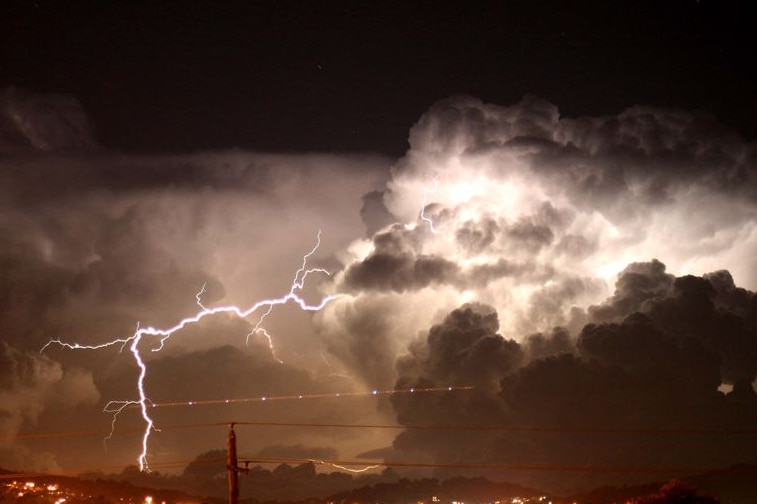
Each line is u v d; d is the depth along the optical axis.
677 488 39.91
